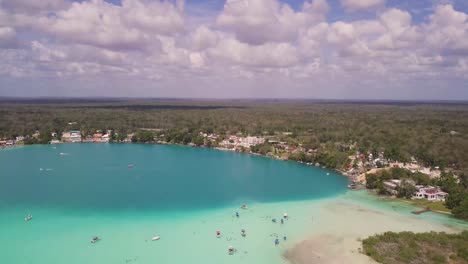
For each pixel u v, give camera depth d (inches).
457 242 4852.4
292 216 6156.5
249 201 7027.6
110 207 6471.5
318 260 4581.7
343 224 5792.3
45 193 7322.8
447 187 7549.2
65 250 4704.7
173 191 7696.9
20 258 4468.5
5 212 6112.2
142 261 4480.8
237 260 4559.5
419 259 4512.8
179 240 5098.4
